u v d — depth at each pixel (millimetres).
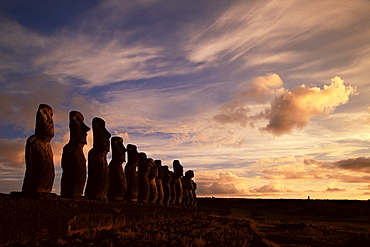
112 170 21000
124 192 21281
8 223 8297
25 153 13125
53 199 12617
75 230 11117
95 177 17906
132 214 16844
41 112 13461
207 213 42281
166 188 33250
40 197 12297
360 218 54188
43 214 9945
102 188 17938
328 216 58688
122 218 15266
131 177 23859
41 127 13359
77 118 16062
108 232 12852
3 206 9359
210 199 102125
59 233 10258
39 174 12977
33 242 8805
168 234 16422
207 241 16984
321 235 26203
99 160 18172
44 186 13070
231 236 20609
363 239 22562
